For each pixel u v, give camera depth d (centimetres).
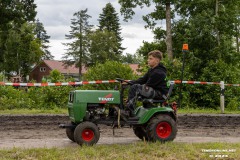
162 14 3141
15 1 4794
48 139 958
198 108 1962
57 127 1189
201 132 1112
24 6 4866
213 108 2048
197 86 2053
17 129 1147
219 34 2741
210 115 1566
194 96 2064
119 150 770
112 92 866
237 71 2228
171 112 880
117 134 1055
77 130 830
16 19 4822
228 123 1318
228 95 2044
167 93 888
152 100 871
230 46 2700
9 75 7744
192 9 3062
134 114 877
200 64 2253
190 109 1881
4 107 1805
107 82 1786
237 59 2642
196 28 2559
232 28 2734
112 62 1998
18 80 3173
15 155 729
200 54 2502
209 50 2531
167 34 3027
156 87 877
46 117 1429
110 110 874
